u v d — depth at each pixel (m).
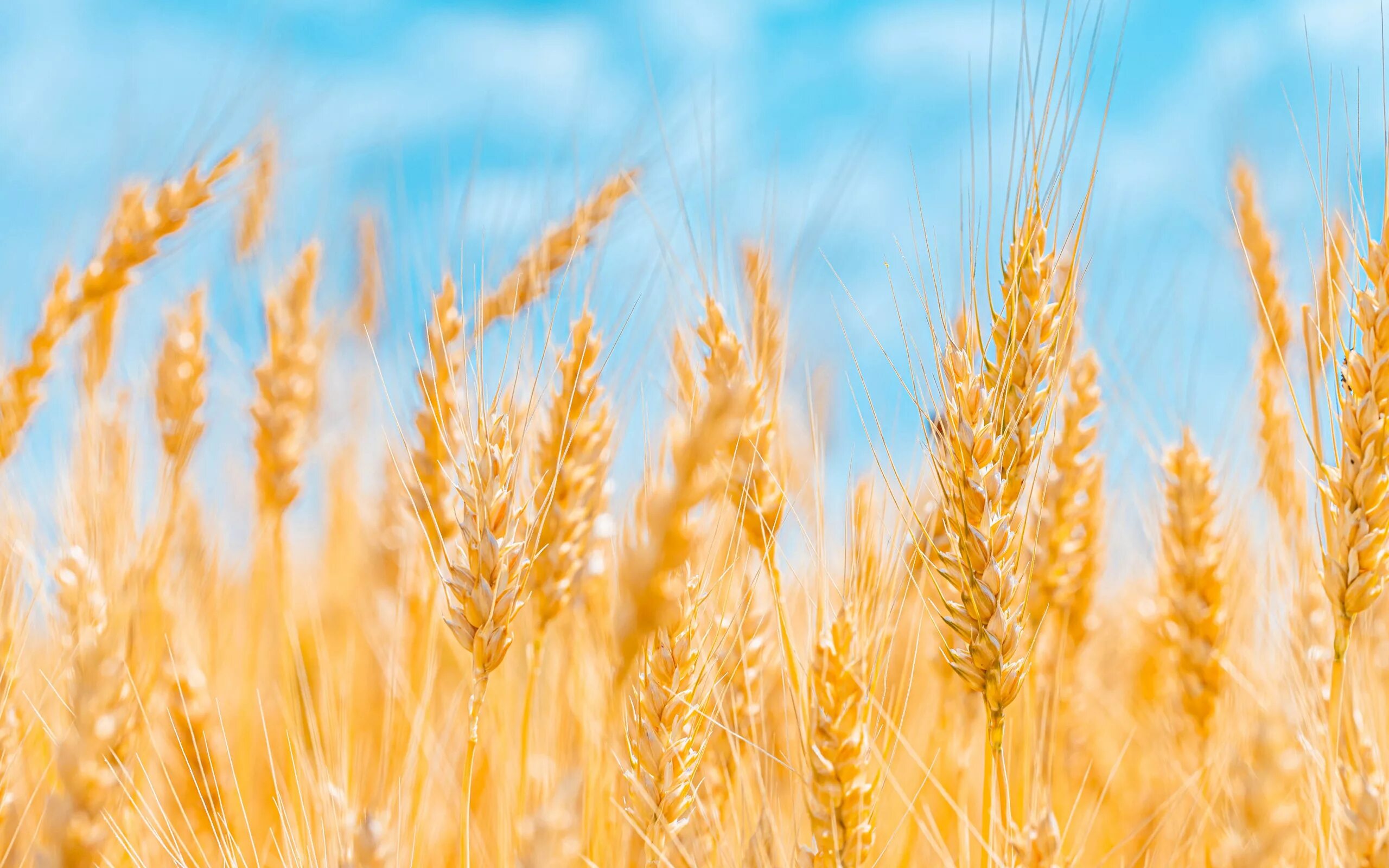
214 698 1.03
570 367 0.95
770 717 0.98
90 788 0.86
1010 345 0.90
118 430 1.05
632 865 0.94
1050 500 0.99
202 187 1.07
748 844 0.93
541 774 0.96
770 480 0.94
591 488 0.95
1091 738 1.09
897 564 0.92
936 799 1.01
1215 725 1.00
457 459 0.90
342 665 1.06
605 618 0.98
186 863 0.97
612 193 1.02
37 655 0.98
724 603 0.94
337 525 1.40
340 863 0.88
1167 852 1.00
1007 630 0.90
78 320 1.05
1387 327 0.89
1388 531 0.89
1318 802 0.93
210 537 1.09
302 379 1.10
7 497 1.00
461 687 1.05
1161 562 1.02
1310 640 0.96
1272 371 1.07
